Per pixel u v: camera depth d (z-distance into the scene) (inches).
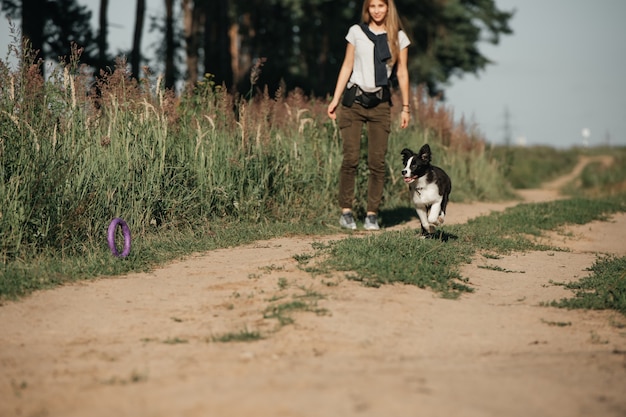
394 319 237.6
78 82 383.9
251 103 496.1
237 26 1617.9
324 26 1611.7
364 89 421.7
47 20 1188.5
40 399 162.9
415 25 1747.0
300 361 188.5
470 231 435.2
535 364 188.9
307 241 390.9
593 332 233.9
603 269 342.3
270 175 463.5
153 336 220.2
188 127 449.7
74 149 363.3
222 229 406.9
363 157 508.1
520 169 1642.5
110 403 154.6
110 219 370.0
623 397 157.8
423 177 369.1
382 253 319.0
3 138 340.2
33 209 328.2
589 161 2121.1
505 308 264.7
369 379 162.6
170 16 1378.0
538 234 474.6
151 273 308.7
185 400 149.4
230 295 265.7
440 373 173.2
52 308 252.7
